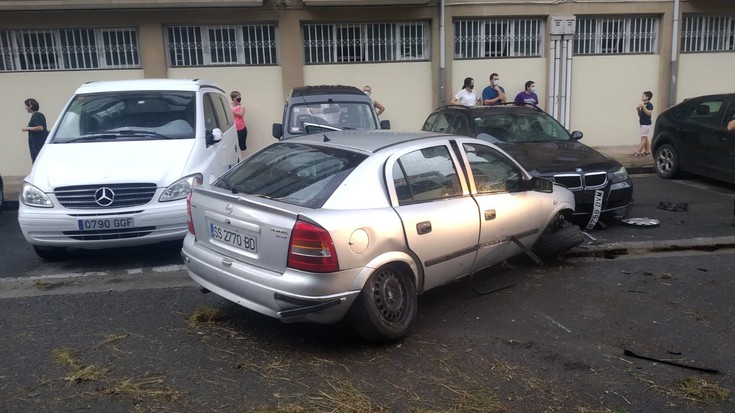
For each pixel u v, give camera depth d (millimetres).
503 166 5840
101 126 7414
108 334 4832
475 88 14633
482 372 4199
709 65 15398
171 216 6395
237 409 3709
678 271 6387
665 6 14734
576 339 4746
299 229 4137
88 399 3832
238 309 5344
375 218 4418
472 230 5195
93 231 6281
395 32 14172
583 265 6582
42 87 13195
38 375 4148
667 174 11719
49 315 5250
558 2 14320
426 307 5402
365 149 4863
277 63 13859
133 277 6324
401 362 4336
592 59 14938
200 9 13164
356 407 3723
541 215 6066
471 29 14461
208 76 13695
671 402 3832
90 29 13180
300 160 4969
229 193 4738
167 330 4902
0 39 12977
